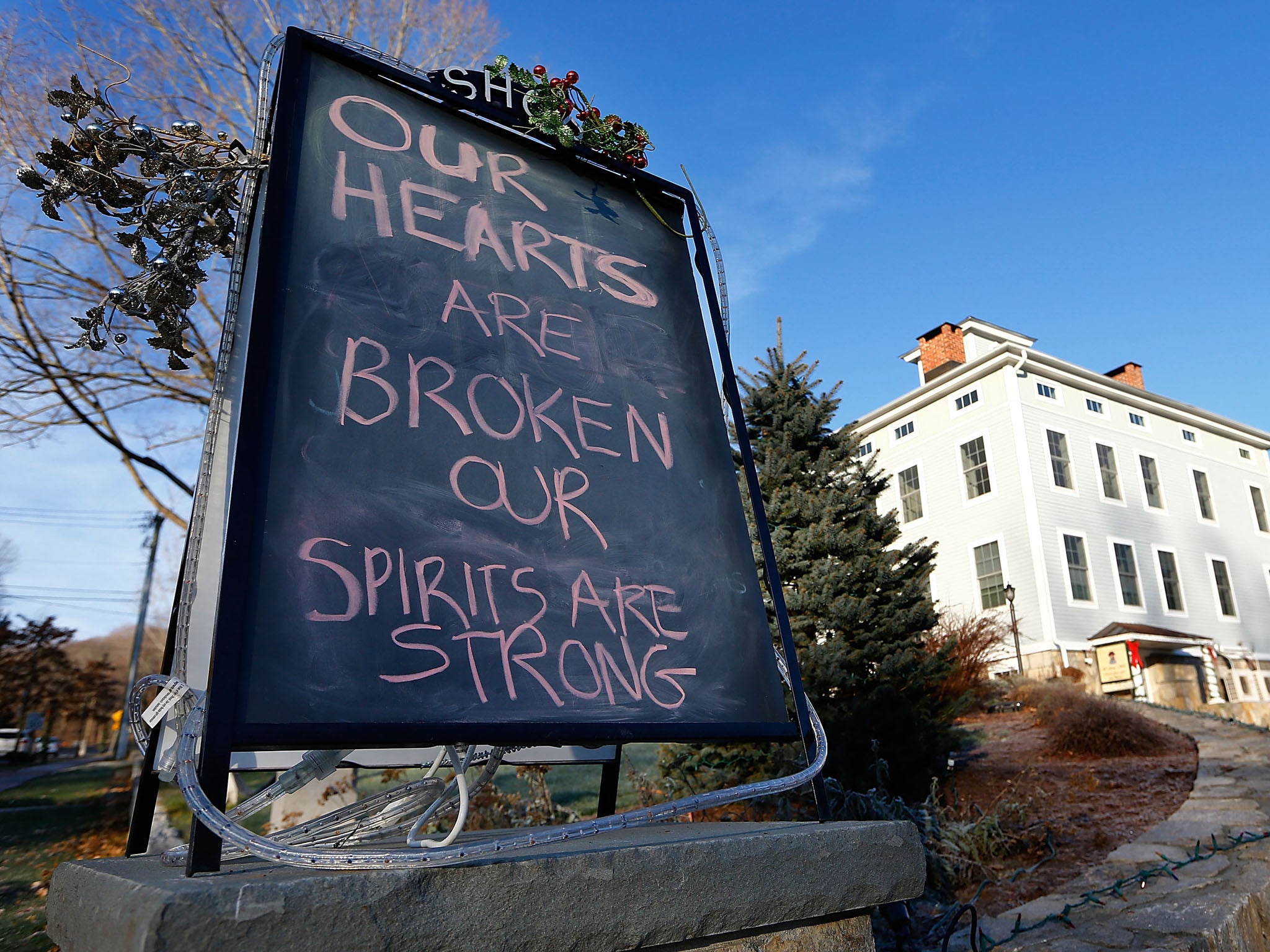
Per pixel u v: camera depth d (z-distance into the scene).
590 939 1.59
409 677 1.83
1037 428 22.69
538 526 2.22
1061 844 5.83
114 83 2.34
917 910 4.68
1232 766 7.79
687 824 2.68
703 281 3.08
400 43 12.90
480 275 2.52
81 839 9.30
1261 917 4.09
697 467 2.65
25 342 10.89
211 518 2.29
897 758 7.03
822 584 7.85
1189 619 23.80
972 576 22.69
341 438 2.01
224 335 2.11
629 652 2.19
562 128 2.90
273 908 1.30
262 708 1.64
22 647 34.38
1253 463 28.70
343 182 2.38
